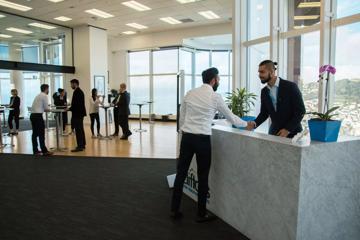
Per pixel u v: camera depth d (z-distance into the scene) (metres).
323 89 3.84
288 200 2.02
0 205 3.32
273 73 2.85
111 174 4.62
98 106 8.23
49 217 2.97
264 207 2.26
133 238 2.52
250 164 2.41
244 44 5.73
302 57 4.54
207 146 2.77
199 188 2.84
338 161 2.07
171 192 3.75
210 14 9.95
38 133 6.08
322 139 2.07
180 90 4.89
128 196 3.60
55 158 5.80
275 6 4.79
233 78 5.85
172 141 7.73
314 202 2.00
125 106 7.96
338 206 2.10
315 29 4.07
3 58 10.96
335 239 2.11
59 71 11.29
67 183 4.15
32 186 4.02
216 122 3.53
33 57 11.76
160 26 11.83
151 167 5.06
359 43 3.55
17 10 9.41
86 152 6.35
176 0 8.43
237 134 2.57
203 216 2.85
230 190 2.71
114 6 9.01
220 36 11.74
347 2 3.68
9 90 14.18
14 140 8.04
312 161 1.96
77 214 3.05
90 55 11.52
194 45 13.13
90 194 3.68
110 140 7.89
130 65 14.48
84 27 11.52
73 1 8.51
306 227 1.99
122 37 14.06
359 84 3.59
